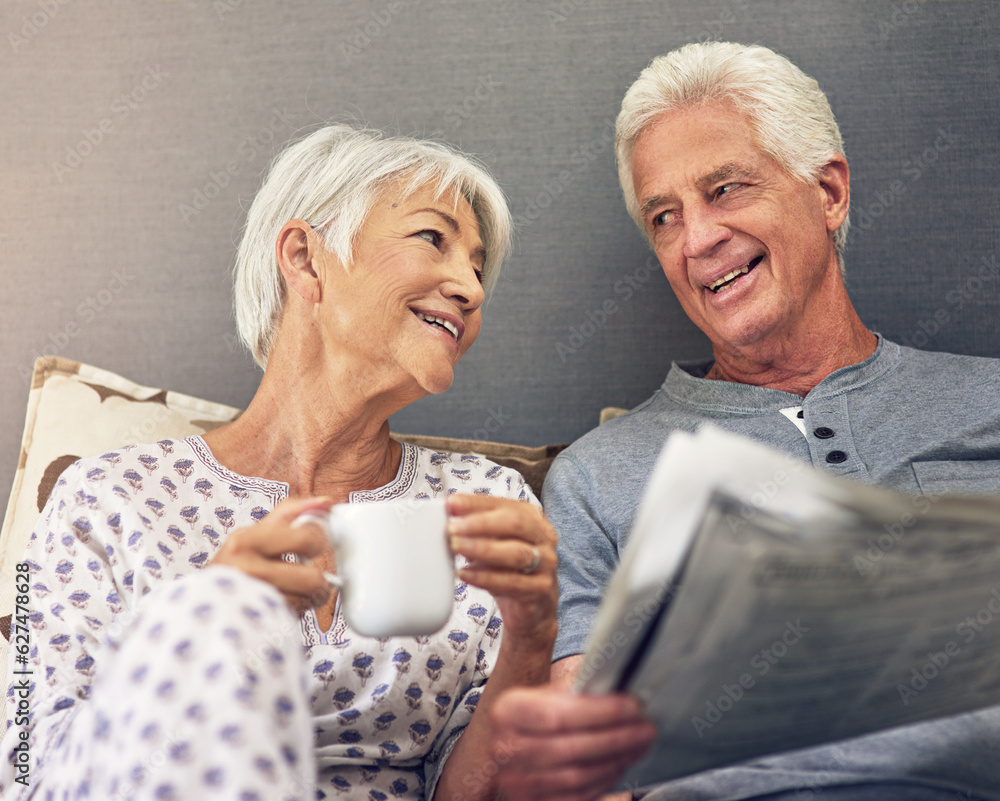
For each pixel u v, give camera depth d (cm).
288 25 163
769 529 53
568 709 60
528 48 161
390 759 98
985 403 117
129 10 163
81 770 59
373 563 74
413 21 162
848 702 62
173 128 162
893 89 157
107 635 93
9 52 163
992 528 54
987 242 155
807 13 158
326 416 110
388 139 118
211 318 158
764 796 87
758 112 123
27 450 124
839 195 129
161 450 107
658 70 130
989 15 157
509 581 78
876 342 132
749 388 124
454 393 157
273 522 74
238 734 54
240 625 59
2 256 161
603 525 120
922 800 83
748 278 123
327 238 110
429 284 109
